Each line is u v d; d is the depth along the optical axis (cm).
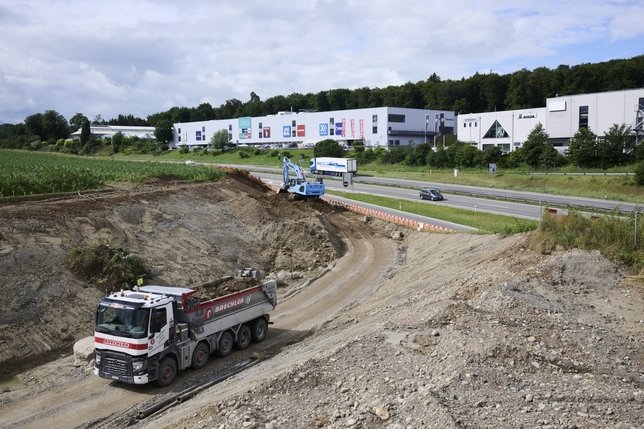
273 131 13412
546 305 1662
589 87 13225
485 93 14925
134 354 1653
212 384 1709
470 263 2609
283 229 3819
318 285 2977
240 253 3488
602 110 8331
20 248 2498
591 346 1361
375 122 11662
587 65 13550
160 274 2823
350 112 12006
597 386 1119
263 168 9162
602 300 1753
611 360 1290
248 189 5316
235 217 4059
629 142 7312
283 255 3588
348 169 7625
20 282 2309
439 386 1109
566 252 2122
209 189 4516
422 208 5081
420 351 1392
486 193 6025
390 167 8994
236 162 10806
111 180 4747
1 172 4100
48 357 2073
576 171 6981
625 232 2117
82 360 1994
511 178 6769
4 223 2664
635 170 5781
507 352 1286
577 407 1012
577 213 2377
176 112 17338
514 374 1177
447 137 12100
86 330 2255
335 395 1211
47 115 15212
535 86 13750
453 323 1555
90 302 2395
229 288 2086
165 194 3941
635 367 1262
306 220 4025
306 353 1741
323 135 12525
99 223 3052
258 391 1288
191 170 5653
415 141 12100
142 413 1528
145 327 1662
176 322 1773
